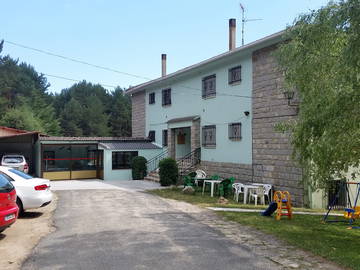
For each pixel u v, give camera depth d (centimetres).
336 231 836
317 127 650
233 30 1977
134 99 2869
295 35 755
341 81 598
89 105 6006
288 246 676
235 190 1474
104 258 588
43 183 991
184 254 613
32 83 5228
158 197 1391
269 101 1455
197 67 1897
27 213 1013
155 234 757
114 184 1912
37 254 612
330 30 646
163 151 2358
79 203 1212
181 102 2169
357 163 681
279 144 1400
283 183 1381
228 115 1730
